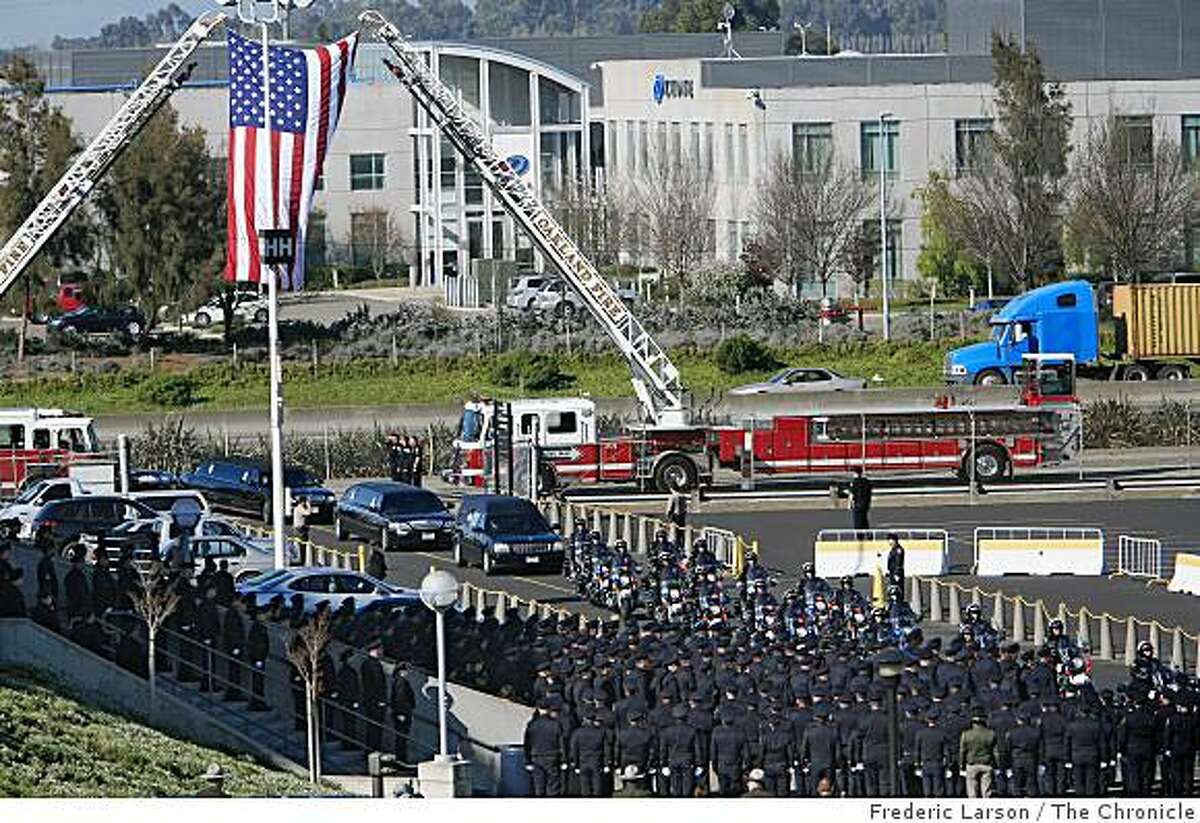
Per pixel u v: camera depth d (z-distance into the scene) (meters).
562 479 170.62
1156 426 193.88
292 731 99.25
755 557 131.75
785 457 170.75
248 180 129.00
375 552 132.12
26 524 139.62
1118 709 93.19
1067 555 143.12
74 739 89.12
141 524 133.88
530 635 103.62
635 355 175.25
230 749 96.06
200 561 129.38
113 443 183.38
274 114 129.12
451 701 99.12
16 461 169.88
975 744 90.44
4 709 90.75
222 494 162.00
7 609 104.56
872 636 108.94
